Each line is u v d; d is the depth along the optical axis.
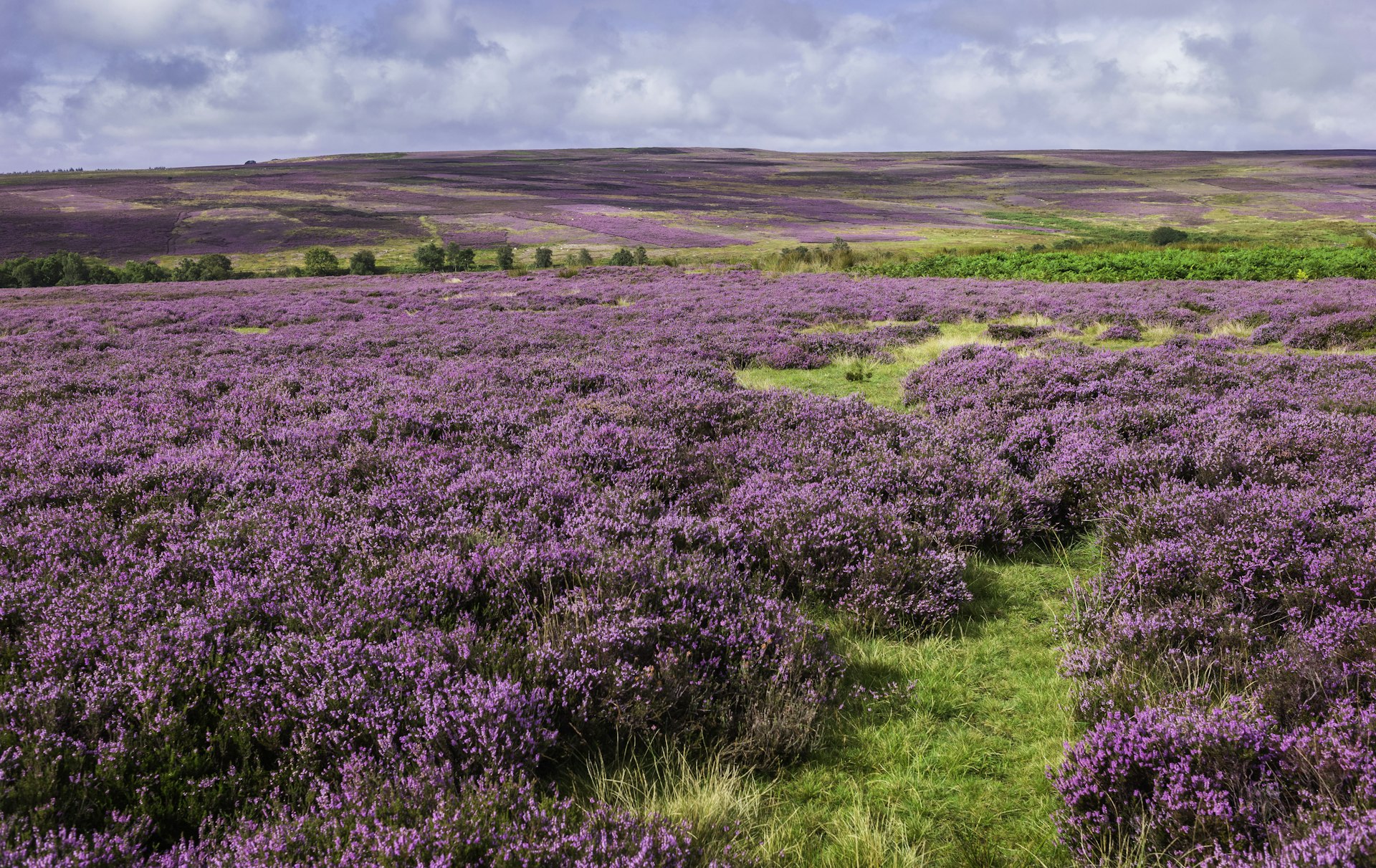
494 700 3.37
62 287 50.53
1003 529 6.25
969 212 136.62
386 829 2.64
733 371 14.79
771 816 3.23
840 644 4.70
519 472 7.12
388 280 49.97
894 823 3.16
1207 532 5.40
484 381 12.30
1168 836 2.88
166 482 6.68
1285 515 5.31
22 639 4.03
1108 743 3.26
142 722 3.30
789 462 7.69
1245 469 6.84
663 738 3.65
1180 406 9.47
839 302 25.69
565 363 13.90
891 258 49.16
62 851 2.52
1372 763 2.82
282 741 3.42
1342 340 15.24
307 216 116.62
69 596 4.37
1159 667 4.00
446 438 8.80
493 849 2.59
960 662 4.49
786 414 9.77
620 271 48.59
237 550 5.20
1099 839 2.96
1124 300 22.80
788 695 3.85
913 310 22.72
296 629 4.20
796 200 151.00
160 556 5.19
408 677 3.63
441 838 2.59
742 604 4.65
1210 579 4.79
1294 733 3.14
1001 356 13.34
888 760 3.59
